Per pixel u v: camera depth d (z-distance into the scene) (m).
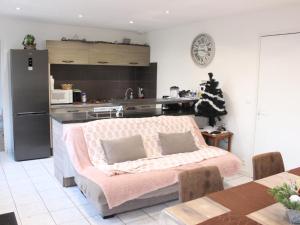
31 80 5.00
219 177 2.22
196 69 5.31
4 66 5.32
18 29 5.37
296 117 3.88
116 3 3.95
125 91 6.80
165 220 1.78
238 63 4.53
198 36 5.21
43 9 4.41
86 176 3.12
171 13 4.51
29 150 5.11
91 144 3.50
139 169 3.19
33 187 3.83
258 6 3.90
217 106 4.61
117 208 3.04
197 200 1.93
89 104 5.73
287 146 4.01
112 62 6.11
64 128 3.67
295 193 1.66
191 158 3.60
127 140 3.59
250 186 2.17
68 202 3.39
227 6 3.96
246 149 4.52
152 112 4.57
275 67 4.07
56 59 5.51
